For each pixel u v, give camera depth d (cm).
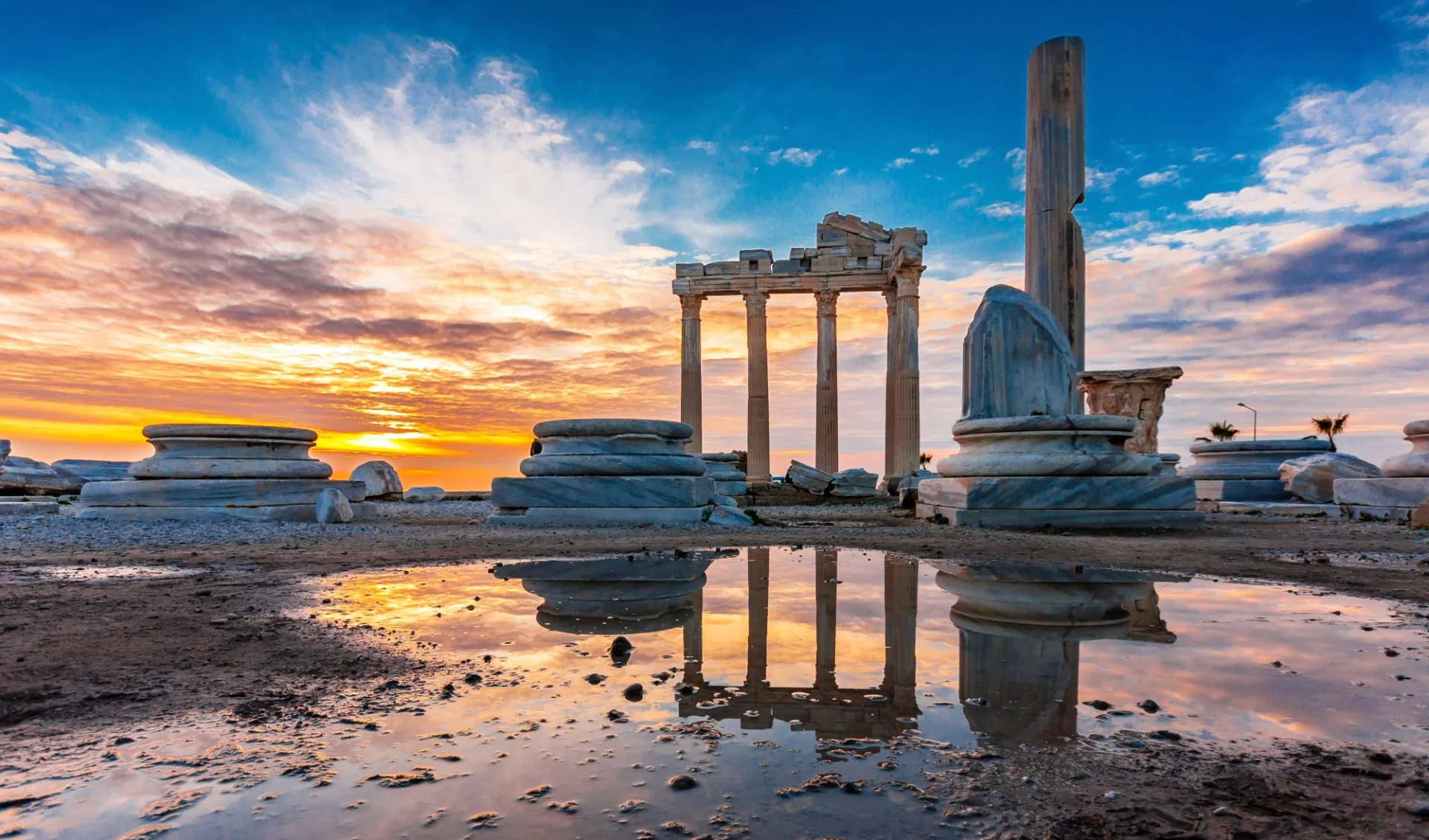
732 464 2533
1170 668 327
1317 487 1550
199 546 885
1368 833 182
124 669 334
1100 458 1104
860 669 328
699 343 3294
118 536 1012
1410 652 357
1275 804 197
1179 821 188
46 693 298
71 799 201
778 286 3262
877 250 3250
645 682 309
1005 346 1220
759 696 289
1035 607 478
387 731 253
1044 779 212
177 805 197
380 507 1995
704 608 476
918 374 3109
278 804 197
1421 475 1220
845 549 830
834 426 3241
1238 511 1560
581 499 1214
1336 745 239
